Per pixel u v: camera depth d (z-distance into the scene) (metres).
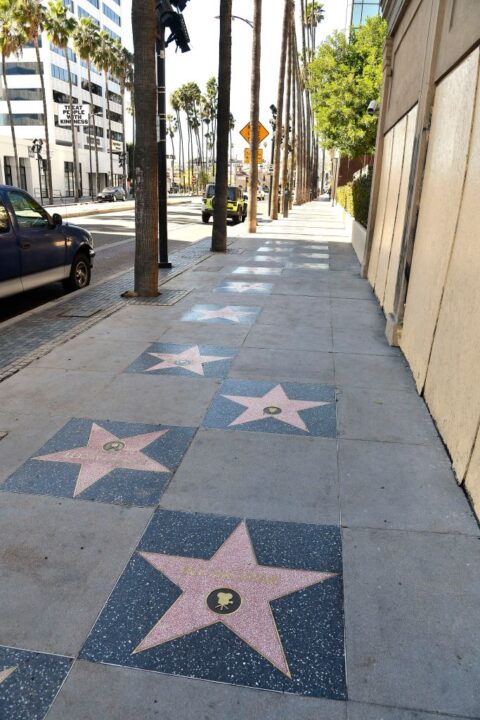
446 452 3.85
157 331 6.78
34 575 2.66
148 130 8.00
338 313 7.82
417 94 6.10
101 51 58.47
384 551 2.84
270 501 3.26
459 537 2.96
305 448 3.88
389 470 3.61
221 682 2.12
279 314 7.72
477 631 2.36
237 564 2.74
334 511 3.17
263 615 2.43
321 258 13.70
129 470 3.58
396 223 7.35
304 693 2.08
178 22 10.02
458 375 3.78
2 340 6.49
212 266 12.11
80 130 78.75
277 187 28.36
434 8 5.23
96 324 7.09
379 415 4.42
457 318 3.96
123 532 2.97
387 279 7.75
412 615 2.44
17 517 3.10
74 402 4.64
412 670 2.17
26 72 67.69
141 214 8.42
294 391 4.89
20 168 59.03
